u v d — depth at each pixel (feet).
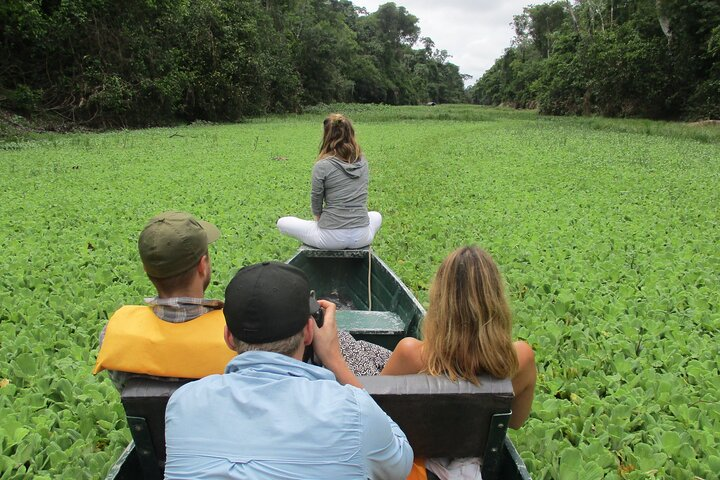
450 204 30.86
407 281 18.90
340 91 197.98
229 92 106.42
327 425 5.21
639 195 33.12
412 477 7.51
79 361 12.57
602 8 153.69
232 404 5.37
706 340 13.84
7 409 10.53
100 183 35.12
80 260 19.76
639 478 9.11
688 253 21.01
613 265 19.53
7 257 19.90
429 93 402.31
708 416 10.80
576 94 155.84
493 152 57.00
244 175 39.37
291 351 5.77
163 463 7.86
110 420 10.67
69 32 75.46
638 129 91.04
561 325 14.75
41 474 9.11
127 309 7.52
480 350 7.20
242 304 5.66
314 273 17.93
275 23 152.97
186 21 100.94
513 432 9.93
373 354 11.22
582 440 10.14
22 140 60.23
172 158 47.98
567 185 36.58
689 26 110.83
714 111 105.60
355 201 17.63
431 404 7.28
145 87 85.92
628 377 12.19
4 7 68.18
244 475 5.05
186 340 7.04
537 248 21.95
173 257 7.01
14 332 14.02
